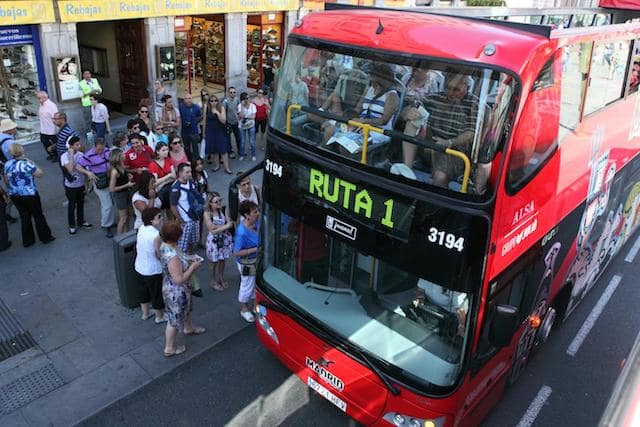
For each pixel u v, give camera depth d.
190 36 17.97
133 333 7.07
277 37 19.55
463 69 3.79
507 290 4.65
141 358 6.65
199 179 8.67
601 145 6.11
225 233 7.73
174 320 6.42
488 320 4.43
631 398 1.67
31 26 12.58
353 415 5.16
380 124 4.22
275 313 5.58
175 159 9.34
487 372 5.04
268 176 5.23
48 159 12.45
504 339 4.16
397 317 4.67
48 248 8.93
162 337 7.03
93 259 8.68
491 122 3.71
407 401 4.59
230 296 7.97
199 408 5.99
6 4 11.73
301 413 6.00
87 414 5.80
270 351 6.39
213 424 5.79
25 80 13.05
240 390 6.27
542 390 6.62
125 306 7.53
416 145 4.02
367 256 4.73
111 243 9.17
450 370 4.37
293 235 5.27
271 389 6.32
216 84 18.50
